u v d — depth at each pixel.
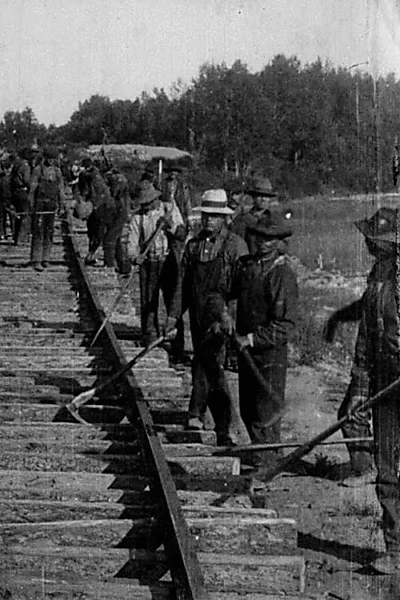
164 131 48.69
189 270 9.41
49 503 7.29
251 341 8.50
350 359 14.49
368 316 7.15
